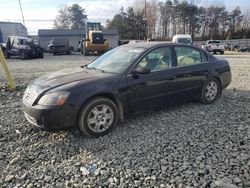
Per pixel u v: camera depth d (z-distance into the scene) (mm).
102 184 3416
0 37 34562
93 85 4688
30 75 11359
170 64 5750
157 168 3707
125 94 5023
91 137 4746
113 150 4273
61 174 3676
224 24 83750
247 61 19078
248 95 7379
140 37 76625
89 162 3943
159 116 5707
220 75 6605
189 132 4852
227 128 4996
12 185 3488
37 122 4531
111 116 4891
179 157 3967
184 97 6000
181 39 28312
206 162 3805
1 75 11586
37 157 4160
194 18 83062
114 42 53312
